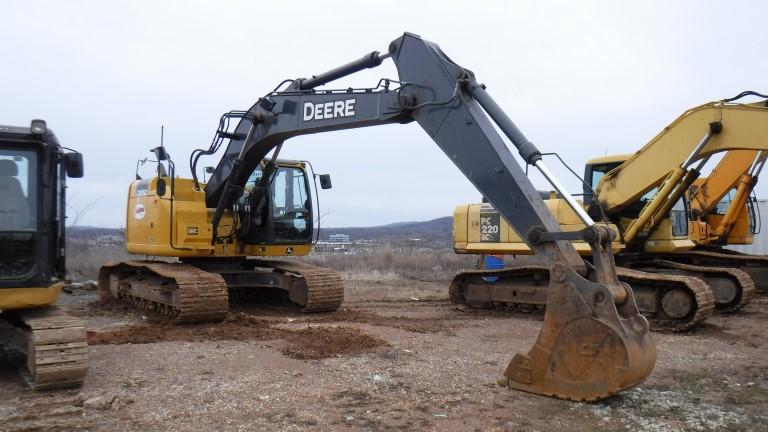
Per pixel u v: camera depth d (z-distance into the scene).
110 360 7.82
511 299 12.61
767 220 22.88
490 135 7.31
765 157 15.84
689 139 11.20
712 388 6.80
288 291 12.76
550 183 6.60
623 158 13.88
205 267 12.78
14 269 6.84
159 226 11.74
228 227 12.66
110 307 13.33
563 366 6.15
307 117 10.21
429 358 8.07
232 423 5.48
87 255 26.02
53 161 7.09
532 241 6.62
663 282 10.79
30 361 6.64
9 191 6.87
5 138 6.81
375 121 9.09
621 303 6.19
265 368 7.45
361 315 12.05
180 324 10.46
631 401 6.17
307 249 13.27
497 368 7.55
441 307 13.73
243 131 11.65
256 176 12.89
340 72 9.72
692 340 9.77
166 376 7.05
